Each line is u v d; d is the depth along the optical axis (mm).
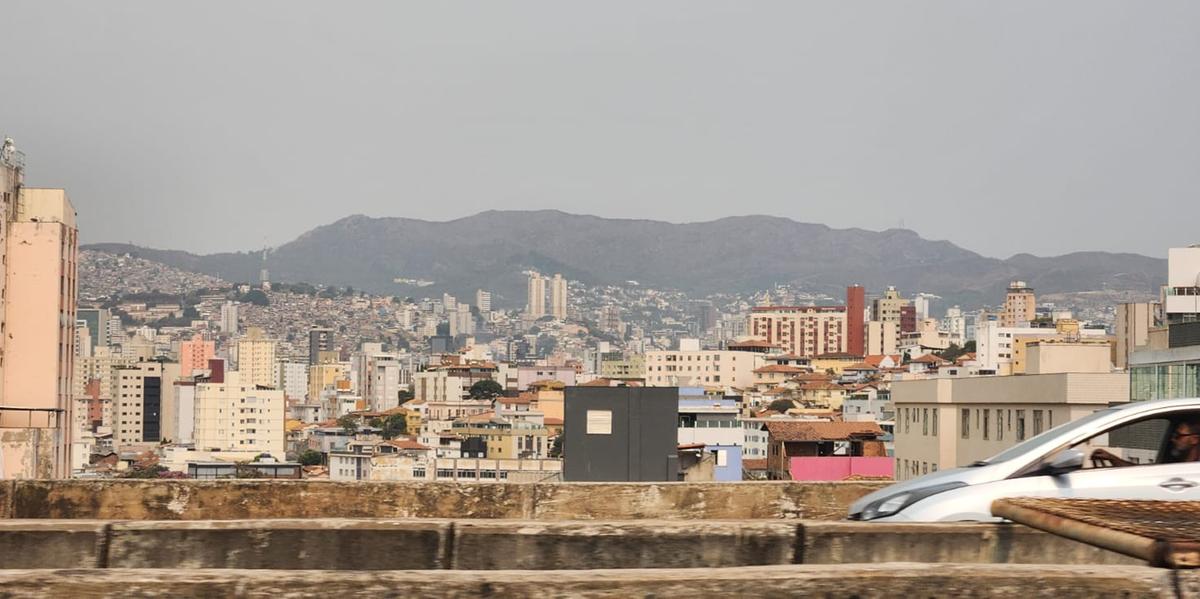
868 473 112000
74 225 86938
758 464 143375
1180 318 109062
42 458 79625
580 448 53812
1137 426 16672
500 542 15578
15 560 15266
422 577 9969
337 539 15633
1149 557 10461
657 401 54094
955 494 16266
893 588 10195
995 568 10320
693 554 15594
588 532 15570
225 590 9891
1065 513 12359
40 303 80688
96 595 9781
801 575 10188
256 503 21578
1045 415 75000
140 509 21516
